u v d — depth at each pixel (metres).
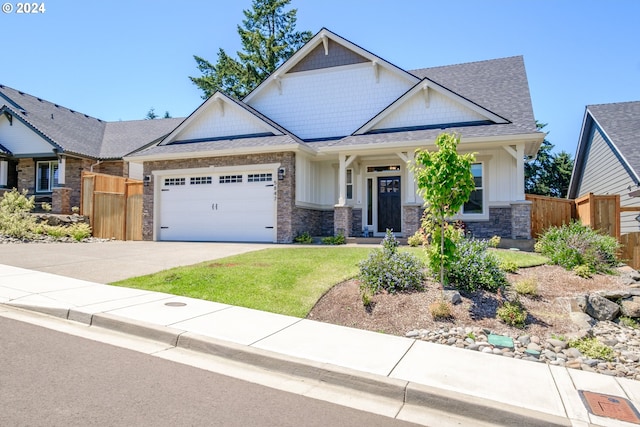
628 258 10.48
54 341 5.00
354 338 5.40
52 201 19.69
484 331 5.90
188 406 3.54
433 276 7.67
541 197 13.23
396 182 16.17
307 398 3.90
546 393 4.00
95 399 3.56
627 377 4.79
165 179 16.69
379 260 7.54
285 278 8.02
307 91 18.33
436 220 7.25
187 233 16.23
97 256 10.94
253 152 15.00
